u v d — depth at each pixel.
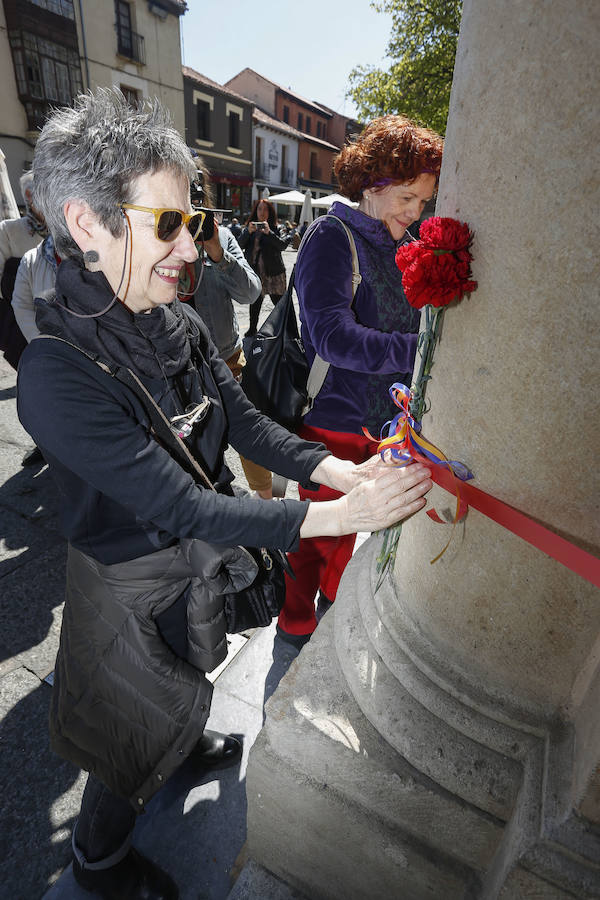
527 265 0.68
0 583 2.22
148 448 0.81
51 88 13.49
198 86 20.80
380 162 1.31
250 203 27.16
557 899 0.82
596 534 0.76
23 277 2.28
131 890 1.22
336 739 1.06
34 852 1.35
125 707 1.01
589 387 0.69
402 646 1.09
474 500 0.85
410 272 0.75
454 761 0.98
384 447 0.89
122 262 0.81
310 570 1.78
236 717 1.70
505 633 0.92
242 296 2.49
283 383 1.64
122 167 0.73
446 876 1.03
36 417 0.78
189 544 0.95
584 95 0.57
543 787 0.88
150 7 15.40
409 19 11.84
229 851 1.37
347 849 1.13
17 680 1.81
